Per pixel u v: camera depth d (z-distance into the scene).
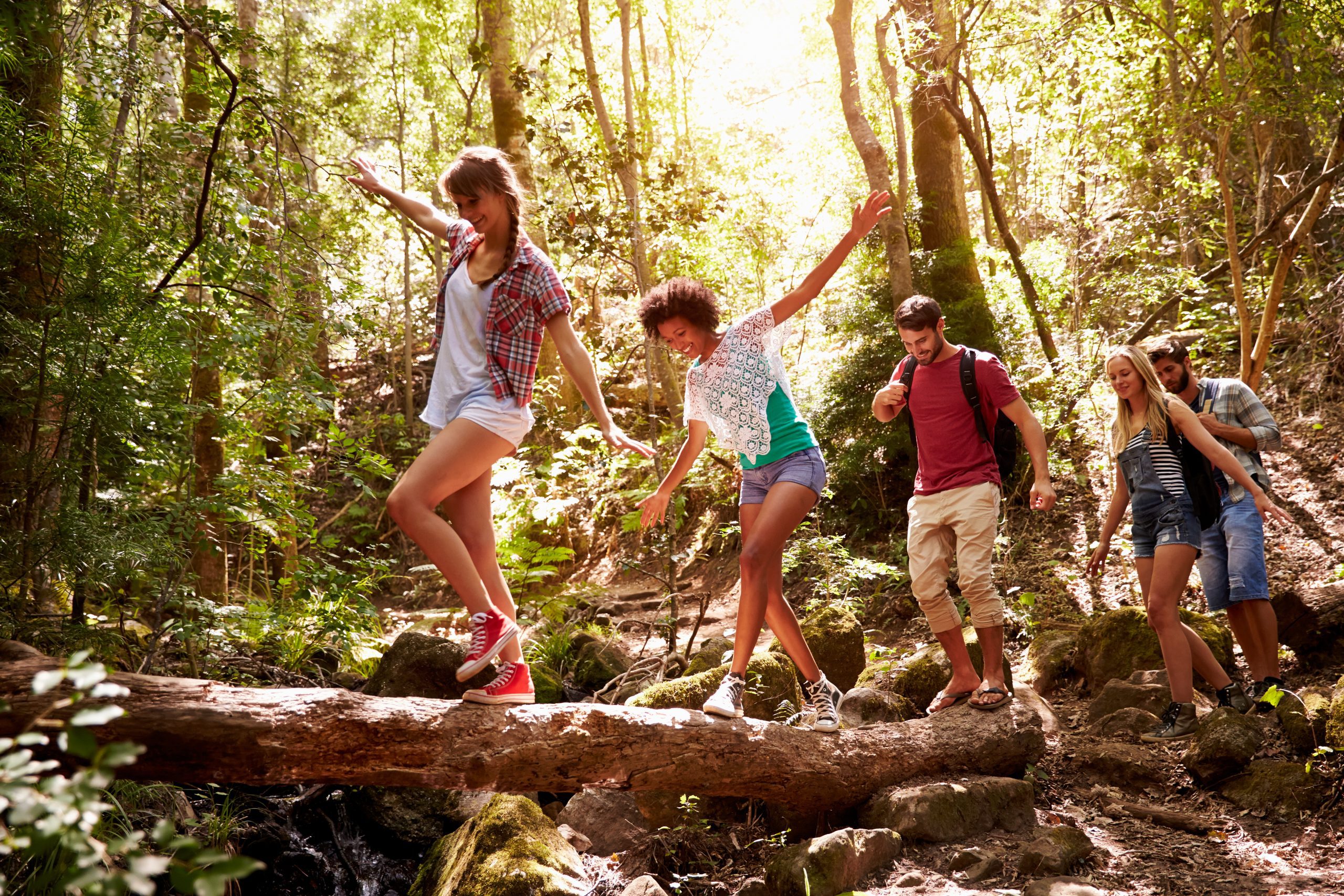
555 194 11.46
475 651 2.89
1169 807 3.70
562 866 3.55
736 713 3.43
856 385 8.45
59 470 4.06
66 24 5.12
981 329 8.32
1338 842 3.25
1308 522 6.14
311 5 14.35
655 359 9.41
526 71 8.03
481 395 2.91
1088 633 5.09
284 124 5.64
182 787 4.36
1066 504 7.35
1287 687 4.43
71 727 1.32
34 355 4.12
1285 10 6.88
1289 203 6.46
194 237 4.84
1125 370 4.21
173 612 6.11
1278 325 8.00
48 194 4.21
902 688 4.75
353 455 6.19
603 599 9.20
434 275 16.48
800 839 3.79
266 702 2.66
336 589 5.62
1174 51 7.36
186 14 4.93
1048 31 7.49
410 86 15.16
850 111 7.77
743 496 3.69
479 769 2.90
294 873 4.30
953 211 9.40
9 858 2.83
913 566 4.07
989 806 3.55
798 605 7.75
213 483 5.20
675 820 3.91
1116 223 8.43
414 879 4.36
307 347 5.46
